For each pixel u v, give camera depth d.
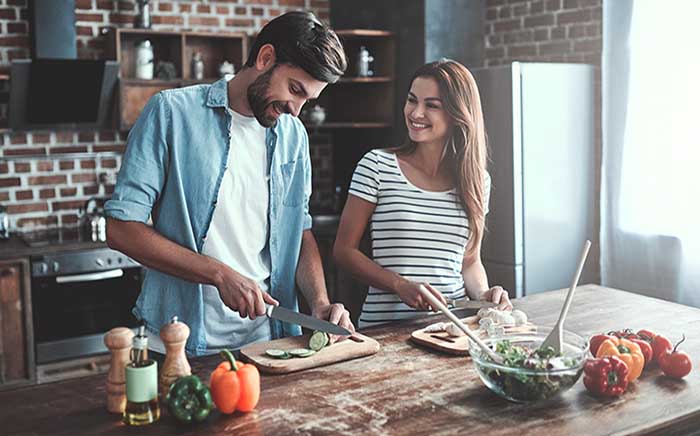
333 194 5.63
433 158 2.64
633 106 4.19
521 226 4.27
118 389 1.74
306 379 1.95
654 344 2.04
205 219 2.22
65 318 4.28
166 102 2.17
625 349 1.94
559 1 4.68
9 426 1.68
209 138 2.20
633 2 4.14
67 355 4.29
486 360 1.79
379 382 1.93
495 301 2.53
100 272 4.27
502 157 4.25
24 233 4.61
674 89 4.02
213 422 1.69
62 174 4.77
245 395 1.72
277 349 2.12
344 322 2.20
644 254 4.23
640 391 1.88
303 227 2.43
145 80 4.62
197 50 5.04
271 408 1.77
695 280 4.03
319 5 5.45
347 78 5.00
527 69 4.21
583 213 4.50
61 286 4.24
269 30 2.08
